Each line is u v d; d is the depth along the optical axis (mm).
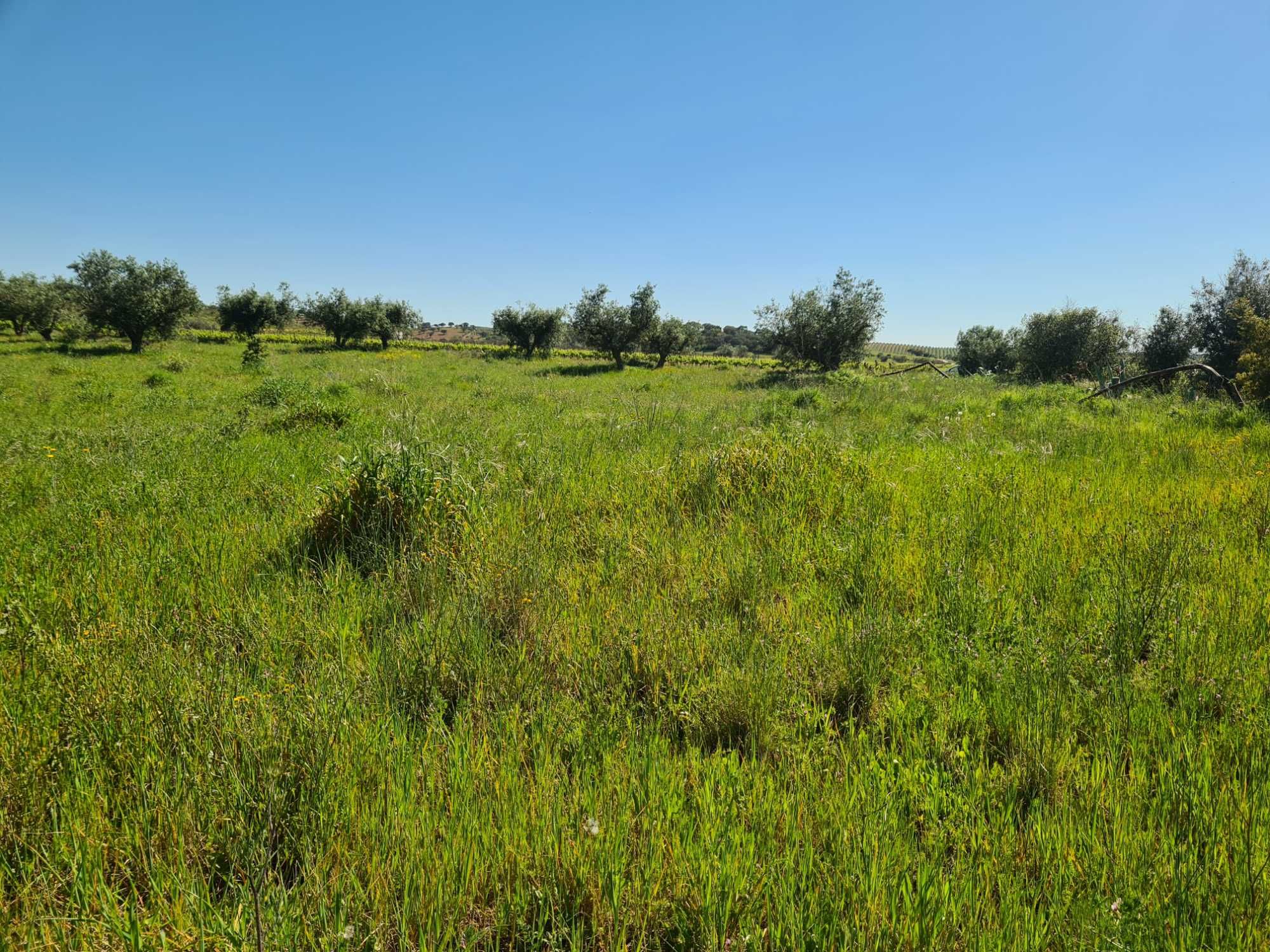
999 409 12492
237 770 2178
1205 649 2906
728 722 2650
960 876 1816
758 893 1782
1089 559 4016
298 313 58219
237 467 6777
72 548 4238
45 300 53625
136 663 2783
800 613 3506
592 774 2258
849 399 14625
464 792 2111
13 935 1596
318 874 1775
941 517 4949
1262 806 1979
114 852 1928
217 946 1585
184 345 44812
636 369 34094
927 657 3049
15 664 2773
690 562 4203
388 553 4086
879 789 2133
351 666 2920
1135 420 10633
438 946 1662
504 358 43969
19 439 8281
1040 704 2555
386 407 12016
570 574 4012
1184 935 1584
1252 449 7441
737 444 6504
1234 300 21312
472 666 2938
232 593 3586
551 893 1791
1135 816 2016
